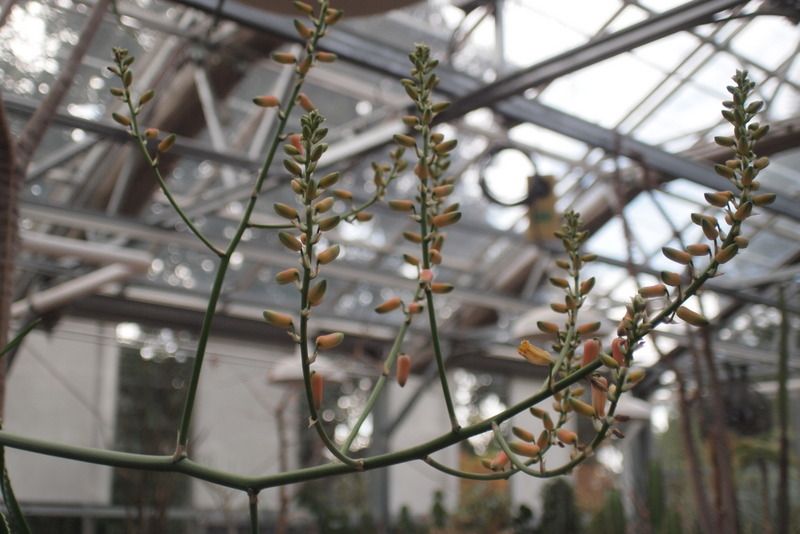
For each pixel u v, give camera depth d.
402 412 6.99
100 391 6.68
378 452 6.99
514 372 7.72
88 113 4.24
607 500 3.73
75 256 4.52
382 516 6.89
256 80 4.36
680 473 4.58
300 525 7.12
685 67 4.47
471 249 6.08
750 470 4.64
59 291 4.90
